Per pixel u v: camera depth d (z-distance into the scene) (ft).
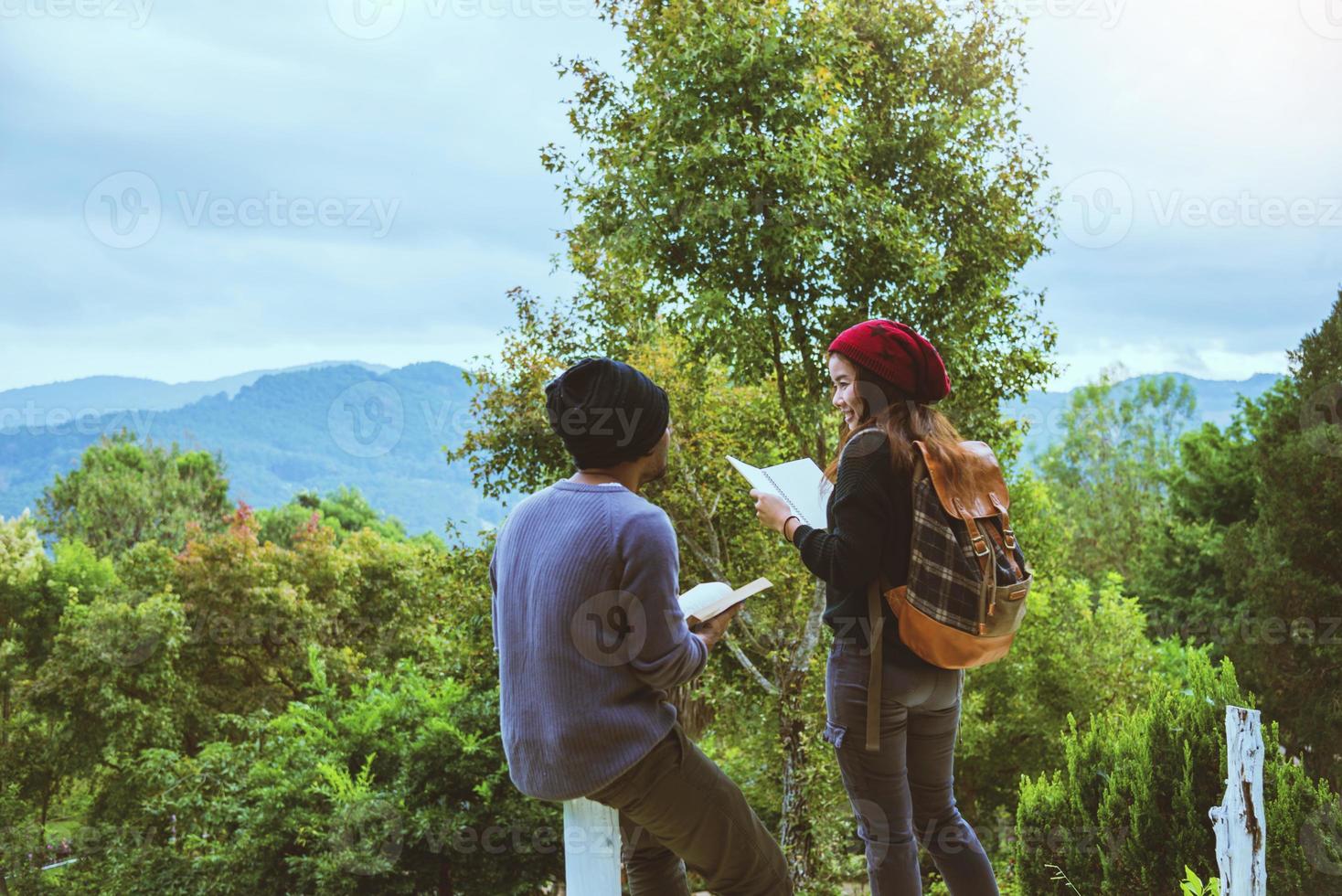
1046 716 58.49
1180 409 121.39
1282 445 52.31
